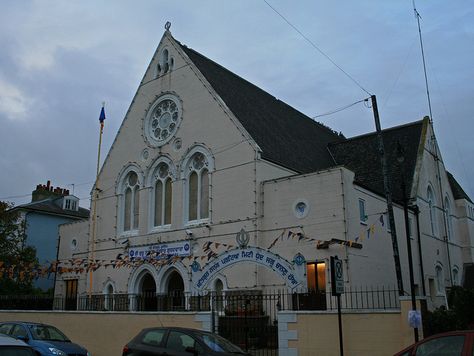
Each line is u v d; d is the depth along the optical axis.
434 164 36.59
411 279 15.41
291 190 25.27
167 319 19.48
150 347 14.17
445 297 31.95
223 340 14.05
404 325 14.50
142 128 33.03
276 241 25.14
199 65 31.98
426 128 35.66
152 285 30.80
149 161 31.98
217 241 27.06
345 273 22.84
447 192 38.66
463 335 9.56
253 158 26.58
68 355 17.31
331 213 23.75
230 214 26.84
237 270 25.50
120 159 34.16
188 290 27.47
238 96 32.38
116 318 21.31
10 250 35.62
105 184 34.88
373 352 14.88
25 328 17.98
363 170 35.12
